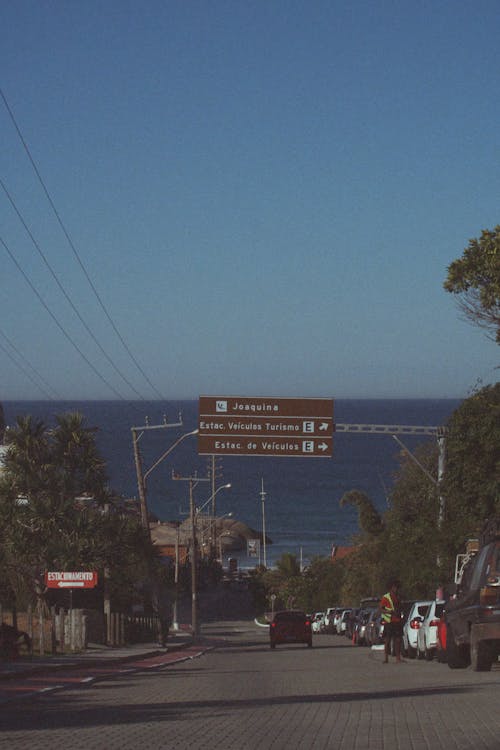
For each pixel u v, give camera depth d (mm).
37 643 36688
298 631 53969
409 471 63094
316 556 113000
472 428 40469
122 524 45781
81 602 48781
